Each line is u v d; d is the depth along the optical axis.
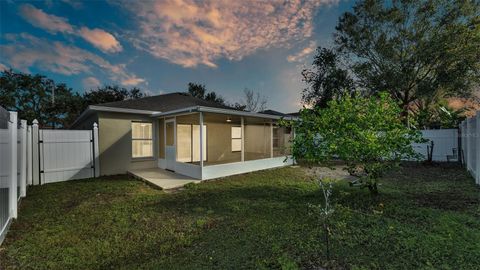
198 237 3.18
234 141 12.09
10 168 3.72
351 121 4.55
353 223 3.46
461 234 3.00
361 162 4.60
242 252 2.73
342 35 17.66
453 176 7.01
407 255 2.54
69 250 2.87
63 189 6.08
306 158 4.94
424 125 12.70
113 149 8.46
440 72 13.71
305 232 3.20
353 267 2.33
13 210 3.82
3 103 21.97
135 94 26.61
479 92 14.12
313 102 17.92
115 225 3.68
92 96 22.95
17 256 2.76
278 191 5.70
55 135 7.15
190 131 10.36
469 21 13.40
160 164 9.51
